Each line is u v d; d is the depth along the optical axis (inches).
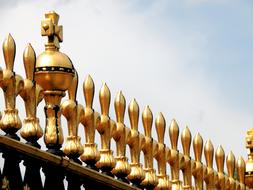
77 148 304.7
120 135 337.4
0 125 279.3
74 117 306.0
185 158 388.8
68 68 299.9
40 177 285.4
